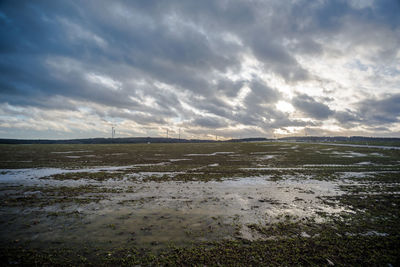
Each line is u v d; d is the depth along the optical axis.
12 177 21.98
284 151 63.66
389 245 7.77
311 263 6.69
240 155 51.81
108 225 9.51
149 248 7.56
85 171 26.30
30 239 8.18
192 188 16.84
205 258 6.94
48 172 25.39
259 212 11.31
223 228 9.24
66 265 6.56
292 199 13.80
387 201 13.16
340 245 7.77
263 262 6.74
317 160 37.84
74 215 10.73
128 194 14.99
